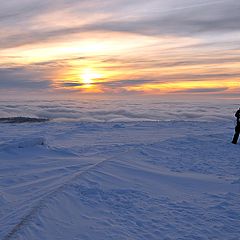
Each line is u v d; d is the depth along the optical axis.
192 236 5.55
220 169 10.87
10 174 9.81
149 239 5.41
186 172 10.44
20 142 13.77
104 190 7.93
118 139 18.89
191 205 7.13
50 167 10.57
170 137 19.33
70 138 19.23
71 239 5.29
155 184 8.89
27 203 6.80
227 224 6.10
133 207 6.94
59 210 6.44
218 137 18.19
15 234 5.23
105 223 6.03
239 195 7.86
